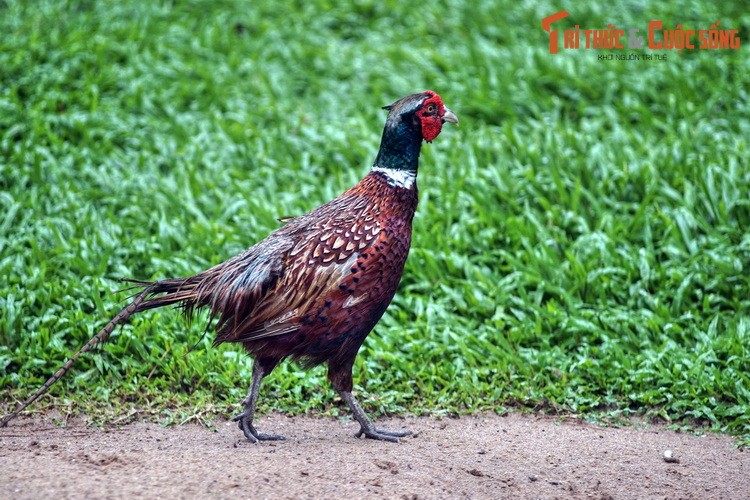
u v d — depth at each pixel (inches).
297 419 477.4
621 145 725.3
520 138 745.6
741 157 701.3
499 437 452.1
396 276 424.8
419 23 952.3
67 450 406.3
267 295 411.5
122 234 639.8
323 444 425.7
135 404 486.3
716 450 442.6
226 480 358.6
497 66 862.5
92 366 516.7
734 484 397.1
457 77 845.8
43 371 509.0
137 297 427.2
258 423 466.6
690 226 629.0
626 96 797.9
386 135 427.8
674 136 737.0
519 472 400.5
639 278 593.3
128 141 765.3
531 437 453.7
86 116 772.6
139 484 351.6
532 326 555.8
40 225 644.7
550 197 674.2
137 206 669.3
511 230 634.8
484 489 375.6
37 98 794.2
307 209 666.2
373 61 890.7
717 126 763.4
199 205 685.3
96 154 736.3
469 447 432.8
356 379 511.5
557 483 389.7
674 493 385.1
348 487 359.9
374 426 456.8
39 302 557.6
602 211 654.5
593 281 585.3
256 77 868.0
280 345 417.7
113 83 829.2
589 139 736.3
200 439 433.1
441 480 379.2
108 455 388.2
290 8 982.4
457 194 670.5
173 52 884.6
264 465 381.4
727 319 555.8
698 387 495.5
